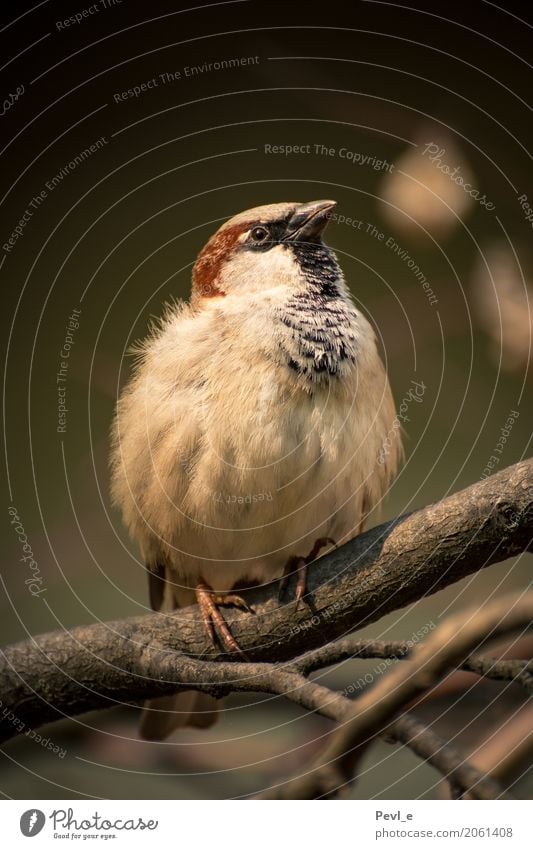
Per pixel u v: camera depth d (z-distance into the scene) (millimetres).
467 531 5871
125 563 9492
